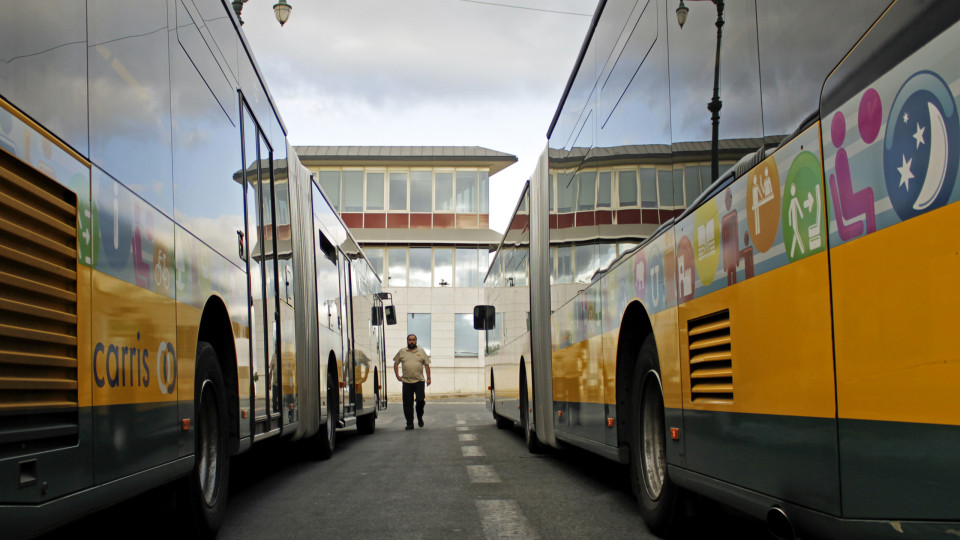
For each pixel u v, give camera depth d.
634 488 5.64
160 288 4.14
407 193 42.62
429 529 5.35
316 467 9.41
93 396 3.23
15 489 2.61
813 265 2.95
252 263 6.54
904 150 2.37
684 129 4.47
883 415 2.51
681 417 4.57
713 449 4.06
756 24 3.48
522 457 10.41
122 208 3.63
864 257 2.60
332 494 7.07
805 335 3.01
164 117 4.34
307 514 6.02
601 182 6.57
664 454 5.04
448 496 6.84
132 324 3.71
